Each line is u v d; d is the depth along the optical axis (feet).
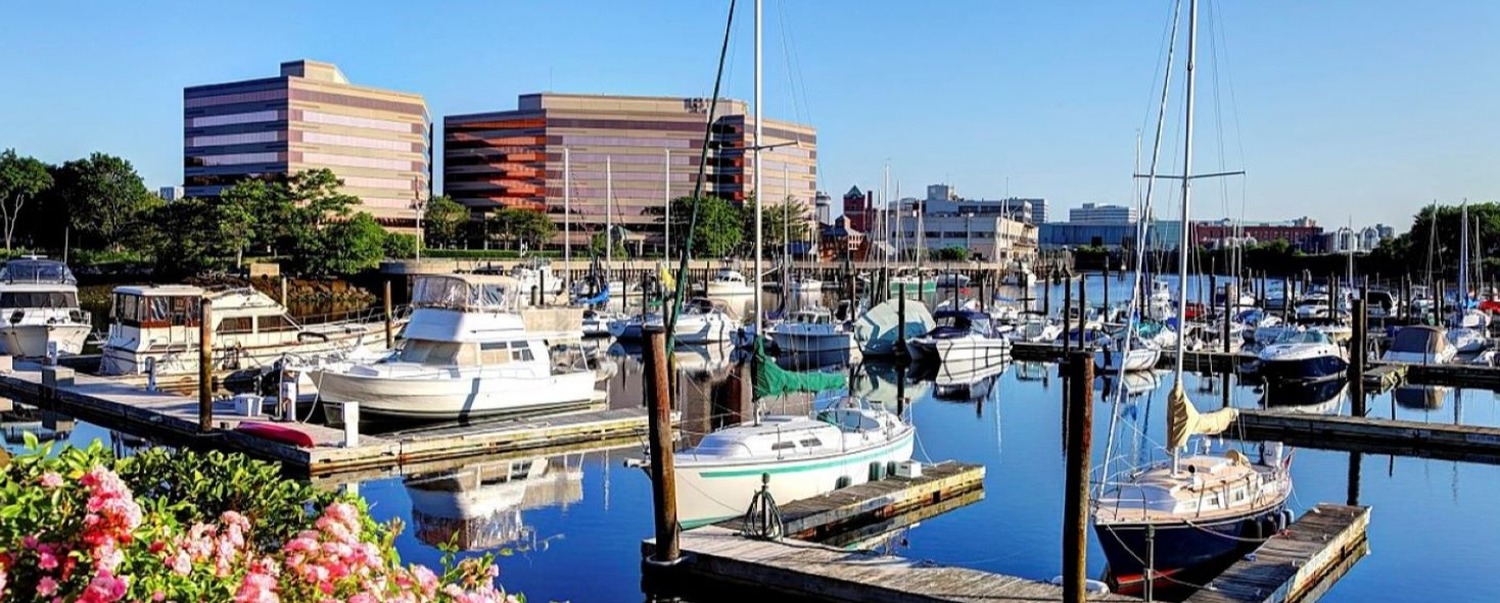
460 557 77.20
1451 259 435.94
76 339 176.96
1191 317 262.26
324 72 541.75
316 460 101.71
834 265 452.35
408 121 550.36
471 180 610.24
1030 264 558.15
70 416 131.95
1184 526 71.20
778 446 88.12
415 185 447.42
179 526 24.20
